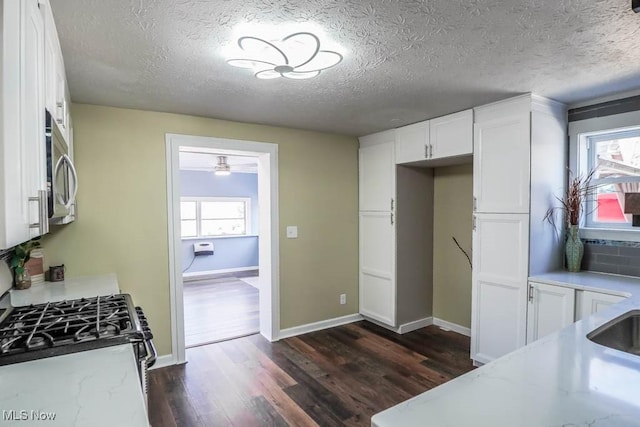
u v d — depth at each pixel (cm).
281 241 384
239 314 473
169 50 189
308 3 146
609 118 276
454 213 402
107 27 164
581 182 295
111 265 299
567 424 82
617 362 116
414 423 83
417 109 307
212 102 285
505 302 287
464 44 184
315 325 409
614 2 145
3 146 91
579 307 245
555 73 226
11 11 95
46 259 276
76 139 285
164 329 321
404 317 400
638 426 82
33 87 115
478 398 94
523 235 273
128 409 96
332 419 239
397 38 177
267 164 378
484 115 297
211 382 289
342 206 426
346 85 246
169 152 320
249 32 170
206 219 780
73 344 139
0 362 126
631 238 270
